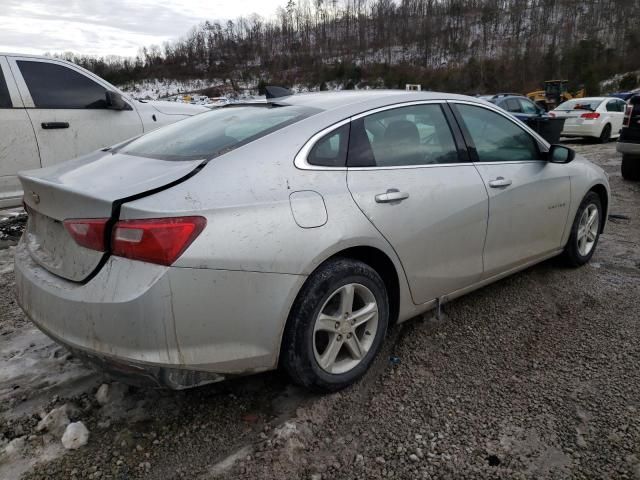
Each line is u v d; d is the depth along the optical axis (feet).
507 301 12.15
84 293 6.82
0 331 10.84
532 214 11.80
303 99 9.84
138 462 7.11
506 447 7.38
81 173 8.14
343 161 8.52
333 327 8.22
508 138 11.75
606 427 7.76
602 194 14.73
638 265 14.46
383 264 9.05
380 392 8.66
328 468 7.02
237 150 7.77
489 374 9.21
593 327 10.89
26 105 17.48
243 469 6.99
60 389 8.72
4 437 7.59
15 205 17.46
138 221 6.56
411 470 6.98
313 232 7.64
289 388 8.76
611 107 51.06
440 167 9.91
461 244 10.14
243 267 6.98
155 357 6.60
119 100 19.36
